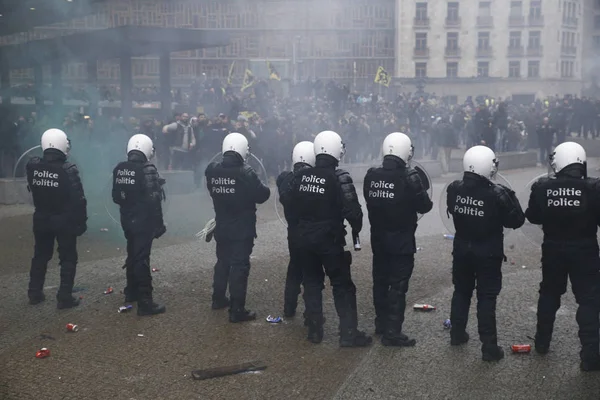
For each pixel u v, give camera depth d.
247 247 5.84
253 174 5.78
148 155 6.15
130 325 5.71
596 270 4.71
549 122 19.44
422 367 4.75
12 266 7.77
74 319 5.89
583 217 4.66
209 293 6.70
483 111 19.06
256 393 4.32
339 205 5.18
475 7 16.89
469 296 5.16
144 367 4.77
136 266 5.96
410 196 5.13
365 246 8.89
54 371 4.70
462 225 4.94
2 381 4.52
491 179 4.93
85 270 7.61
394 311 5.18
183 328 5.63
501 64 17.84
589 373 4.63
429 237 9.60
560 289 4.92
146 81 37.69
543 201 4.79
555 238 4.80
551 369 4.71
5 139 15.08
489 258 4.86
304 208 5.17
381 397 4.24
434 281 7.12
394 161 5.19
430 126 20.27
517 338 5.36
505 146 20.64
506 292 6.67
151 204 5.98
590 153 21.84
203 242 9.09
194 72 37.34
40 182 6.09
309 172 5.18
